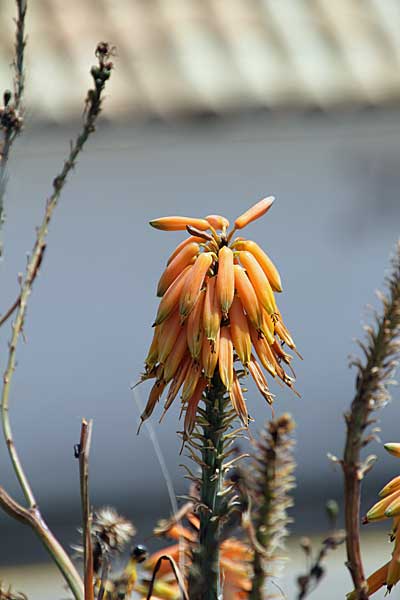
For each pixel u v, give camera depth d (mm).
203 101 12320
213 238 2139
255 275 2076
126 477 12578
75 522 11297
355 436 1912
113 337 13008
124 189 12797
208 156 12836
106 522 2227
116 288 12984
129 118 12117
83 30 12984
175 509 2188
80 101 11992
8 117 2375
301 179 13211
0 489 2240
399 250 1912
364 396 1888
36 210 12508
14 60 2418
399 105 12641
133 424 12703
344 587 7504
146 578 2338
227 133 12453
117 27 13117
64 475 12609
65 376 12859
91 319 12961
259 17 13641
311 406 13086
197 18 13453
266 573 2170
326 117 12586
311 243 13414
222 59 12922
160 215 12953
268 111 12414
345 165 13195
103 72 2389
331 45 13289
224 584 2260
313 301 13453
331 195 13312
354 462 1926
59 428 12734
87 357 12953
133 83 12398
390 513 1933
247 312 2061
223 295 2041
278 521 2221
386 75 12867
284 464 2215
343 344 13383
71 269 12867
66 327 12891
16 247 12555
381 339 1871
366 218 13359
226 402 2160
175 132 12336
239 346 2070
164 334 2092
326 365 13328
